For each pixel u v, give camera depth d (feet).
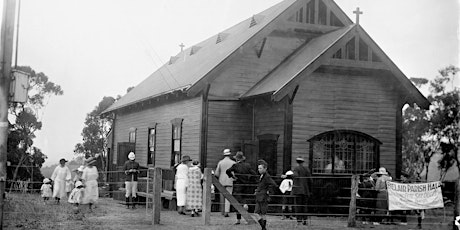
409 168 97.66
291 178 50.01
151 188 63.46
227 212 49.98
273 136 58.75
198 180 50.49
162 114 77.15
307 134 57.98
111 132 100.94
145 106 84.89
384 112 61.98
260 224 38.99
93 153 100.99
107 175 98.68
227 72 65.10
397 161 61.72
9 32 35.12
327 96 59.47
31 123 79.87
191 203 49.65
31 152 79.66
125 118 95.61
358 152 60.03
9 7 35.24
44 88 85.40
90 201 51.49
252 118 65.05
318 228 43.01
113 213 51.34
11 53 35.29
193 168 50.57
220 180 50.44
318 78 59.36
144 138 84.07
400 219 49.19
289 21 67.41
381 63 59.62
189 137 66.39
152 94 77.15
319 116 58.85
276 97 55.01
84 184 51.60
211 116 63.52
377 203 47.80
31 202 53.93
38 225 40.40
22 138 77.46
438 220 51.29
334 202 56.85
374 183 53.47
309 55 62.08
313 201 56.18
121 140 96.43
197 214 50.16
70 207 54.29
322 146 58.70
